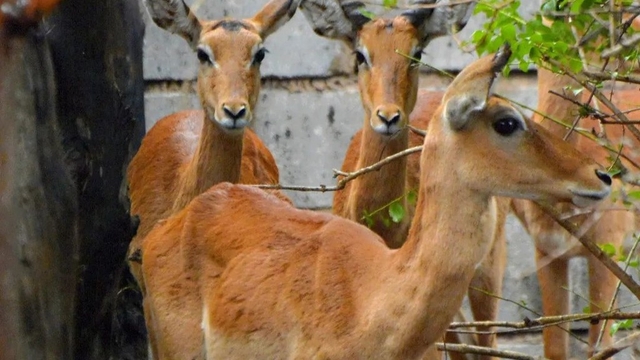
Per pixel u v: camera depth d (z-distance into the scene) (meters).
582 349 27.88
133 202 24.30
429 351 18.84
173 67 29.05
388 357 15.70
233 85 21.91
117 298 22.94
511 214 28.12
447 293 15.15
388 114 20.75
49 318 17.67
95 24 19.92
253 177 24.28
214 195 19.11
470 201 15.05
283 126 29.03
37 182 17.48
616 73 16.70
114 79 20.73
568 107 22.02
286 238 17.75
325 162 29.11
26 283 16.89
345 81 29.08
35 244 17.23
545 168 14.98
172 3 22.80
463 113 14.87
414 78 21.72
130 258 21.48
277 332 17.00
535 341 28.19
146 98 29.11
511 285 28.39
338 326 16.14
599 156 22.33
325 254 16.92
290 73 28.92
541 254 23.73
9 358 15.24
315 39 28.88
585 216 22.64
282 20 23.41
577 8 16.58
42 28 17.67
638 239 18.42
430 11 21.98
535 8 27.73
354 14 22.27
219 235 18.39
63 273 18.28
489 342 23.64
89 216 19.88
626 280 17.05
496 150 14.99
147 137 25.09
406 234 21.72
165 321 18.77
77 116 19.69
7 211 15.62
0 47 9.00
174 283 18.72
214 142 22.23
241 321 17.41
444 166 15.12
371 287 16.02
